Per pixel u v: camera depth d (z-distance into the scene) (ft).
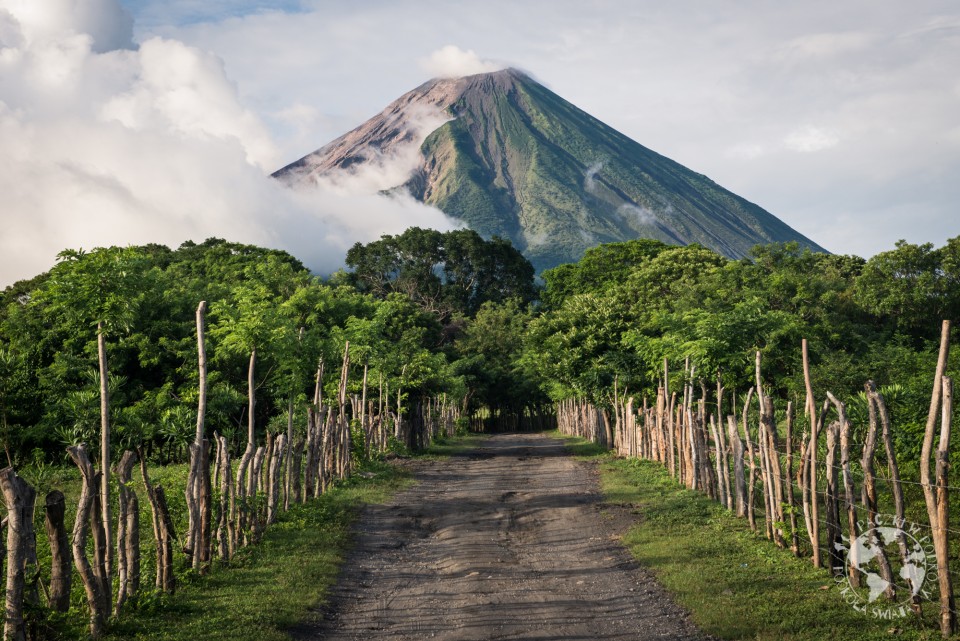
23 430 79.25
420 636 30.94
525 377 222.28
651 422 79.66
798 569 37.55
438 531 52.13
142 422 78.07
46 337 91.25
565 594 36.22
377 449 95.30
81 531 29.71
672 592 35.37
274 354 61.26
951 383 28.99
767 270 150.92
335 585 38.45
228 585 37.14
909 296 140.05
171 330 99.86
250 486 46.80
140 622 31.17
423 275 296.92
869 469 33.71
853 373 70.49
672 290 161.38
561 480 75.15
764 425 43.91
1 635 26.78
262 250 197.26
